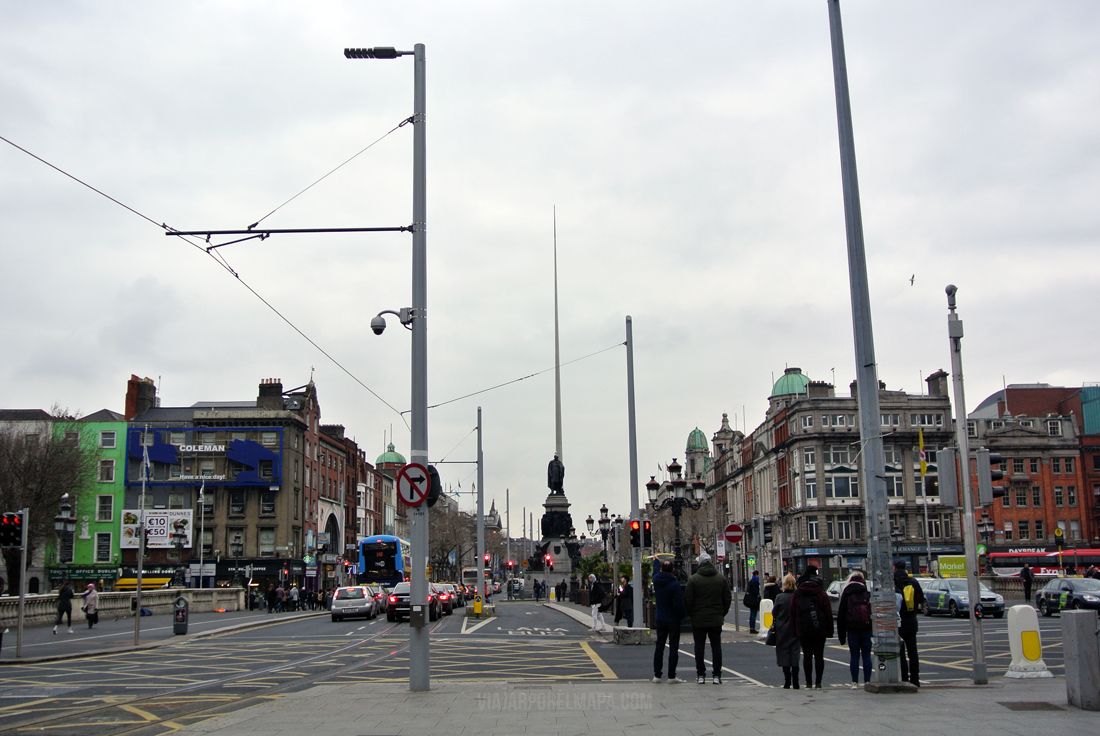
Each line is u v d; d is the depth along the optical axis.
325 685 15.89
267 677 18.53
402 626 38.00
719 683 14.95
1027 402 98.62
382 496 125.69
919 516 85.31
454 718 11.52
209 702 14.59
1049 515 88.81
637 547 26.11
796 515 89.56
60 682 17.97
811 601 14.26
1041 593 36.97
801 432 89.31
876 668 13.41
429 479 14.95
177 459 77.88
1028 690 13.69
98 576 74.62
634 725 10.70
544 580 81.56
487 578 80.62
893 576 14.36
